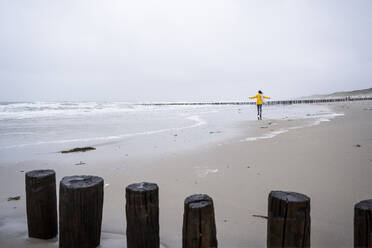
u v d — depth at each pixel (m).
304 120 13.98
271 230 1.82
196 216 1.78
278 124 12.52
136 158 6.16
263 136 8.84
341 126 10.20
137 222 2.04
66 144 8.30
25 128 12.68
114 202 3.49
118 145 8.01
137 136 9.93
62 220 2.10
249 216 2.99
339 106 31.97
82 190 2.05
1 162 5.93
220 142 8.00
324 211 3.02
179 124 14.41
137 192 2.03
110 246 2.28
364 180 3.97
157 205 2.11
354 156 5.36
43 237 2.40
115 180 4.48
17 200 3.60
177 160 5.82
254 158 5.68
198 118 18.67
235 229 2.69
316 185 3.88
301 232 1.74
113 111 30.81
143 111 31.03
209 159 5.79
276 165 5.04
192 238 1.79
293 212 1.73
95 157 6.35
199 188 3.98
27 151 7.22
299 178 4.23
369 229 1.68
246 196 3.60
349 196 3.43
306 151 6.06
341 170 4.50
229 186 4.02
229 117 19.19
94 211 2.14
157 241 2.13
